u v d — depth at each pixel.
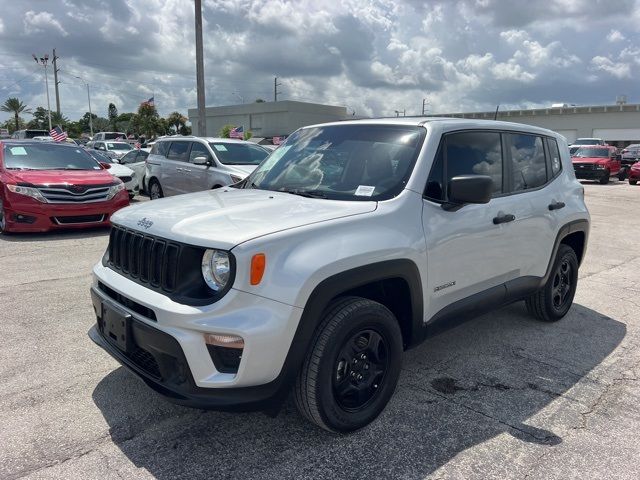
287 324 2.70
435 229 3.50
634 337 4.94
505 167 4.35
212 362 2.68
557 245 4.90
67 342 4.45
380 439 3.14
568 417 3.46
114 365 4.03
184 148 11.66
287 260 2.75
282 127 63.62
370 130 4.02
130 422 3.26
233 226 2.88
